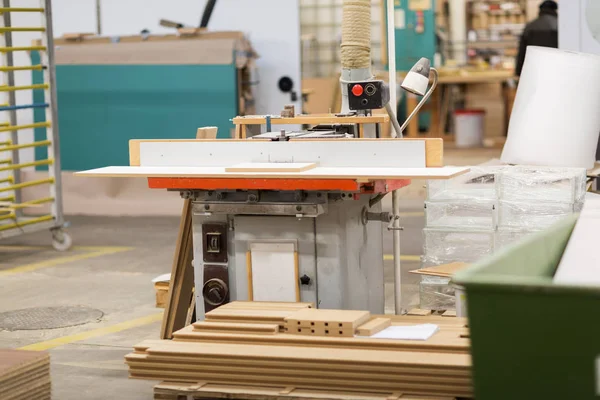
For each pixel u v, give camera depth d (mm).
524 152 8000
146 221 12930
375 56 20422
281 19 13141
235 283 5930
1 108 9906
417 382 4711
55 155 10867
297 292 5715
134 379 5480
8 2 10914
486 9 21688
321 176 5223
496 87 21250
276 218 5688
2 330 7434
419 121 21250
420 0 19438
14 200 11922
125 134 13320
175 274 6594
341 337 5074
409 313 6508
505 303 2812
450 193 6836
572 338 2758
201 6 13375
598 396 2758
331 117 6336
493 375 2863
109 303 8305
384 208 13320
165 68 12961
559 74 7875
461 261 6816
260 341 5141
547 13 16781
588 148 7926
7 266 10094
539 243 3549
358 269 5949
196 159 5871
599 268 3287
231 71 12688
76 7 13805
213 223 5898
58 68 13445
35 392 5230
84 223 12891
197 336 5266
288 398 4836
